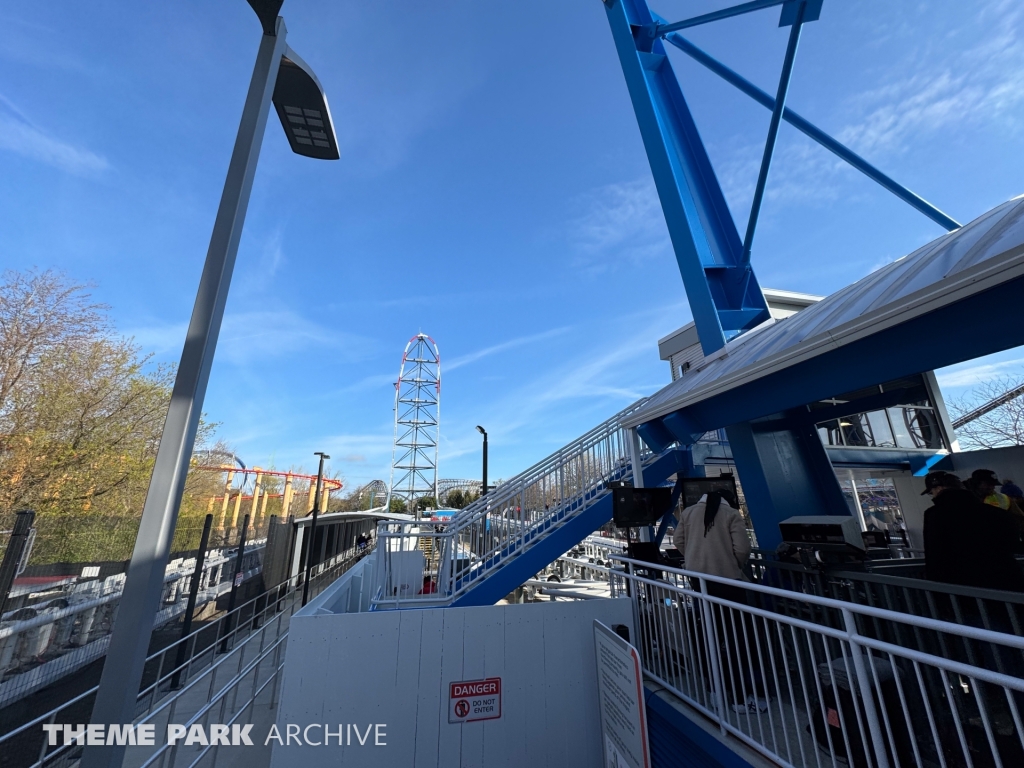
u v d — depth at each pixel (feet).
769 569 14.78
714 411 17.12
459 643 14.74
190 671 30.76
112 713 7.29
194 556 40.01
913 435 31.71
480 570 23.71
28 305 50.49
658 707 13.04
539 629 15.34
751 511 17.72
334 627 14.23
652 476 25.40
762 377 13.98
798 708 11.67
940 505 9.84
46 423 50.39
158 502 8.36
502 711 14.44
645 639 15.40
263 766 18.65
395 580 31.81
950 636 9.12
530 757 14.25
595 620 14.82
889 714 9.03
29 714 22.20
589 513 23.44
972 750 8.28
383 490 203.82
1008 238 8.45
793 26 21.59
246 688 27.89
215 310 9.69
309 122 14.42
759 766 9.37
